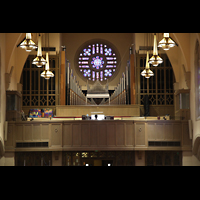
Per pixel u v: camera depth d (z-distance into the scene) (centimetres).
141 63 3231
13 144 2423
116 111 2980
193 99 2428
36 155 2480
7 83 2458
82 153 2505
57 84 3161
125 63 3622
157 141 2439
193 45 2420
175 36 2505
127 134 2428
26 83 3162
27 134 2433
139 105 2986
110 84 3606
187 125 2461
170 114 3173
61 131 2422
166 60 3238
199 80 2366
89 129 2422
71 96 3084
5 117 2438
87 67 3656
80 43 3634
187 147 2442
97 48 3653
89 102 3130
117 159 2495
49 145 2419
